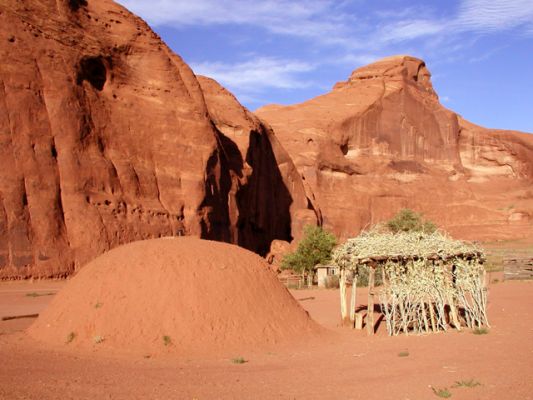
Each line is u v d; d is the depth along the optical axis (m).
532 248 75.19
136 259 14.57
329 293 31.52
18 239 33.34
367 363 12.23
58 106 37.50
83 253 35.50
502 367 11.22
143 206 40.34
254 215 57.28
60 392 9.27
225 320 13.88
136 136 42.59
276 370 11.49
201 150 45.72
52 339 13.74
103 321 13.53
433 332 16.80
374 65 104.25
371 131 94.50
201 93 48.44
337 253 19.03
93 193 37.66
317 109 94.50
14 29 37.09
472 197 99.00
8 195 33.75
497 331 16.36
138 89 44.41
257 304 14.71
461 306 19.72
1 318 19.55
